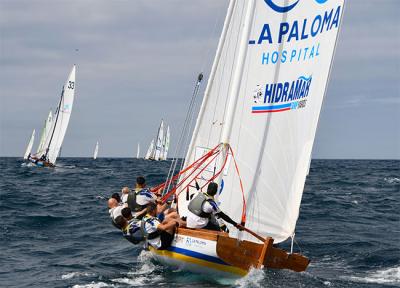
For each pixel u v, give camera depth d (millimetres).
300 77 9688
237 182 9977
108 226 16328
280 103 9836
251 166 9930
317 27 9547
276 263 9570
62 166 64750
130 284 9328
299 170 9648
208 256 9266
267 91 9914
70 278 9945
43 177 41844
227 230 9766
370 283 9648
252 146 9953
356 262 11523
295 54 9766
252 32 9984
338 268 10961
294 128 9703
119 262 11266
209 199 9688
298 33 9758
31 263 11344
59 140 59094
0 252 12461
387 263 11430
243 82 10016
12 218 17438
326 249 12852
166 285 9133
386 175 51562
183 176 11305
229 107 9992
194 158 11195
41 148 63062
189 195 10945
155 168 60875
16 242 13719
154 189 12148
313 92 9523
